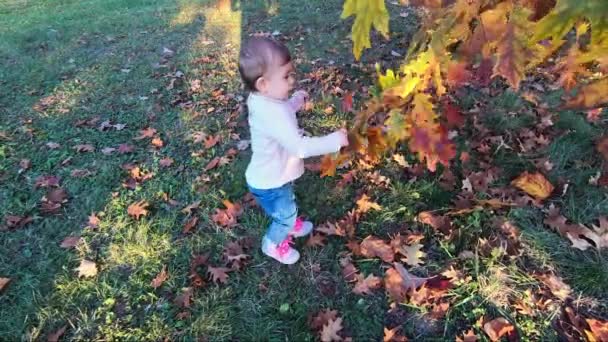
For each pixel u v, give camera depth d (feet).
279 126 6.52
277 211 7.56
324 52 15.28
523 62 4.48
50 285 8.22
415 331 7.14
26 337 7.43
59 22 20.31
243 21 18.62
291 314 7.55
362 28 5.90
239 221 9.20
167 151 11.39
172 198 9.96
